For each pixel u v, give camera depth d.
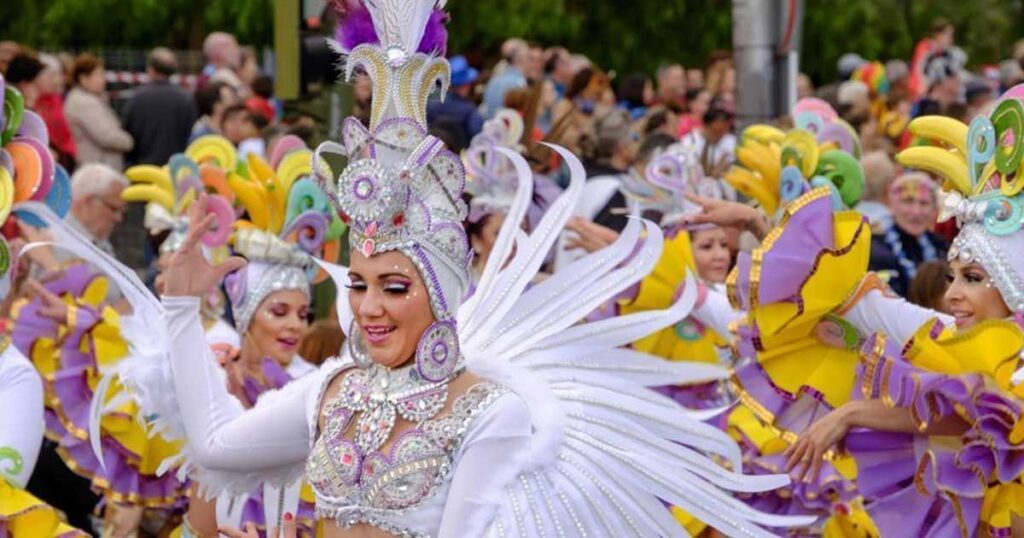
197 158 7.75
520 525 4.32
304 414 4.73
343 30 4.60
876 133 14.25
